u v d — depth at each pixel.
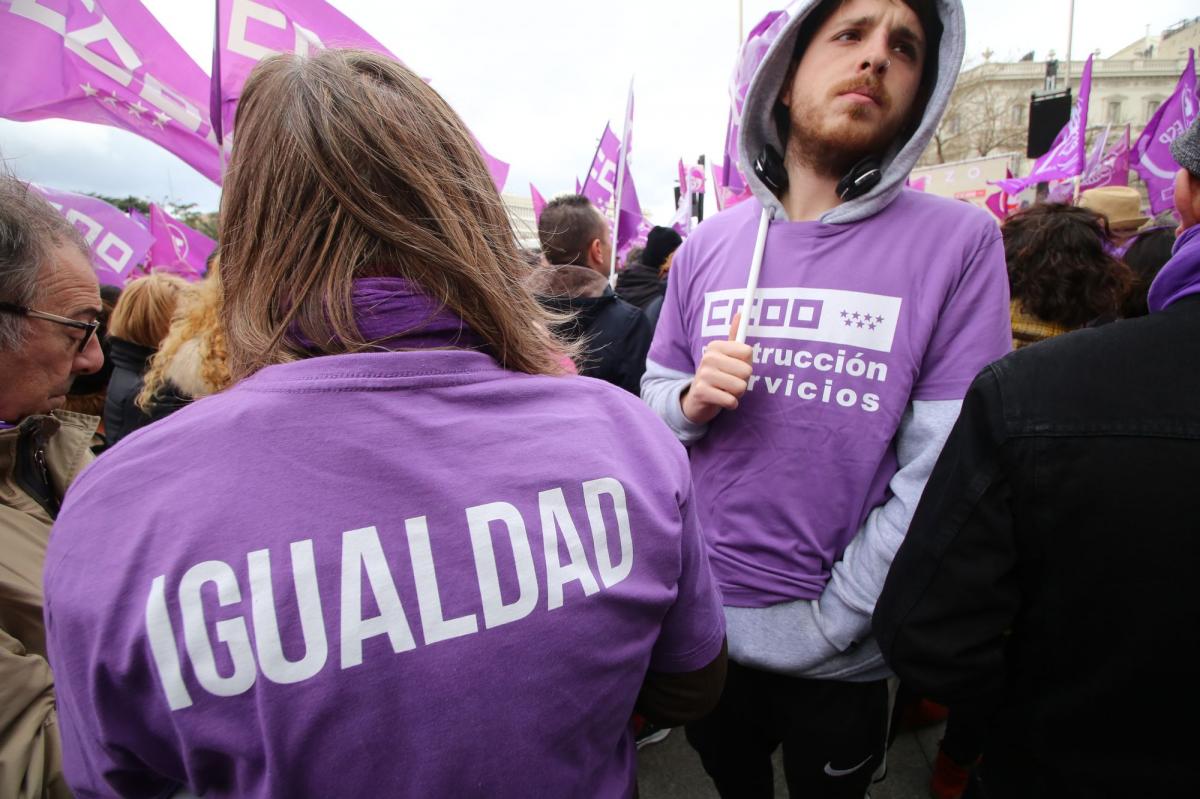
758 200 1.25
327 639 0.45
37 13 2.50
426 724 0.47
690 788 1.96
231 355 0.59
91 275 1.19
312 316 0.54
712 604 0.74
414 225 0.55
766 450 1.17
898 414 1.08
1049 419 0.76
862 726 1.23
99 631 0.44
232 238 0.58
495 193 0.65
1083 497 0.74
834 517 1.13
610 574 0.55
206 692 0.44
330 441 0.49
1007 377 0.81
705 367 1.13
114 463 0.49
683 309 1.43
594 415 0.62
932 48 1.12
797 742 1.26
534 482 0.53
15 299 1.06
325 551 0.46
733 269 1.27
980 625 0.85
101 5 2.54
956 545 0.84
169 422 0.52
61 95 2.57
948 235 1.08
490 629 0.49
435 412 0.53
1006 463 0.79
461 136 0.62
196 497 0.46
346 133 0.54
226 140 2.30
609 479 0.57
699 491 1.28
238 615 0.44
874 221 1.12
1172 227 2.46
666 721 0.79
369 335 0.55
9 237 1.05
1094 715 0.79
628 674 0.58
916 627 0.89
